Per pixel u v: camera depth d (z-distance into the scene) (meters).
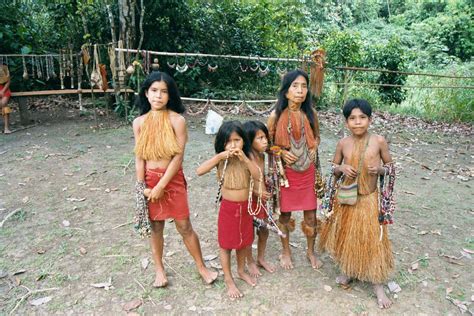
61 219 3.97
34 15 9.87
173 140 2.66
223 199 2.78
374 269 2.73
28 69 8.38
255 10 10.68
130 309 2.73
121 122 7.61
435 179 5.29
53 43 9.42
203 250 3.47
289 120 2.96
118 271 3.15
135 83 7.70
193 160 5.70
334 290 2.94
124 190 4.68
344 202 2.73
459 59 17.11
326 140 6.91
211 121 6.80
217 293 2.90
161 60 9.27
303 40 11.52
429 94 9.91
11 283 2.98
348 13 21.55
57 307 2.74
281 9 11.50
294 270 3.19
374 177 2.76
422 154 6.41
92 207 4.24
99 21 8.91
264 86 10.38
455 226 3.98
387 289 2.97
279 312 2.71
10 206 4.20
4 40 7.91
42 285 2.97
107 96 7.97
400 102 11.37
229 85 10.38
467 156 6.35
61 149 6.02
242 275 3.03
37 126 7.33
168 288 2.95
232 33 10.27
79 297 2.85
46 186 4.73
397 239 3.71
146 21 8.95
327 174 5.26
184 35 9.66
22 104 7.26
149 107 2.78
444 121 8.98
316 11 18.36
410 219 4.12
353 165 2.74
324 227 3.06
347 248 2.80
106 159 5.64
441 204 4.50
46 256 3.33
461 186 5.05
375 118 8.90
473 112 9.00
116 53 7.38
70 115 8.18
